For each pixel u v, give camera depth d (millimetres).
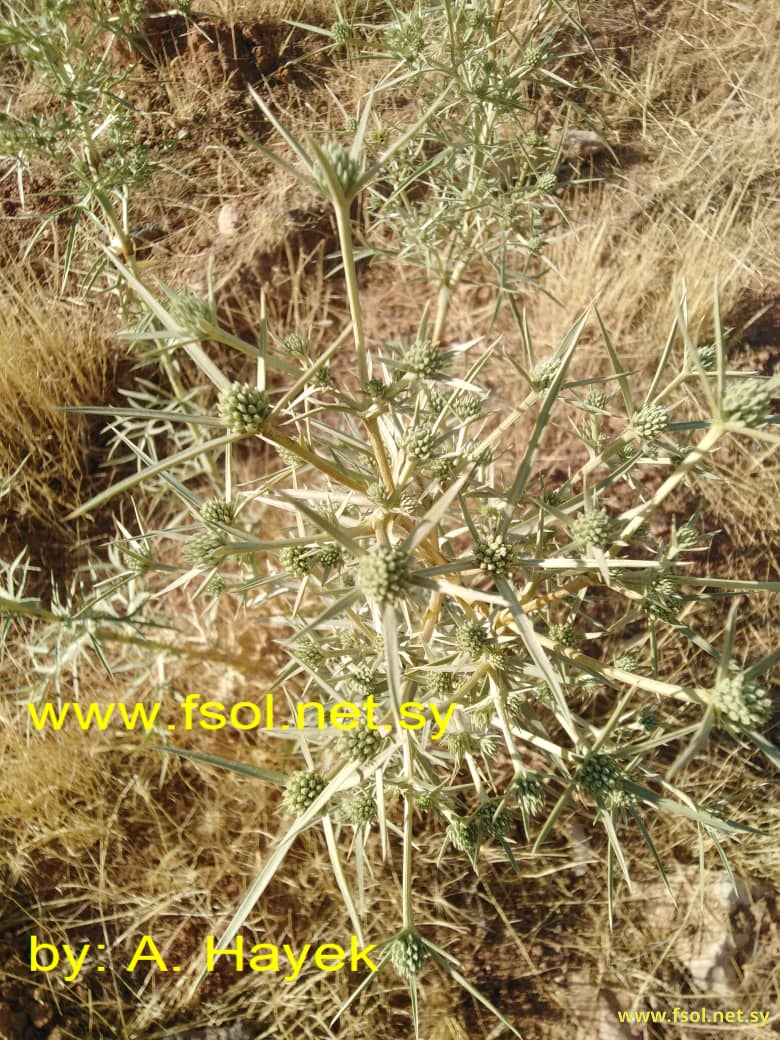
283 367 1868
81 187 3166
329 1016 3379
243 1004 3426
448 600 2971
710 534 2947
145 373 4559
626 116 5430
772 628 4129
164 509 4469
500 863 3689
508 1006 3510
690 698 1914
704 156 5207
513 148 4090
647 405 2398
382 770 2266
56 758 3643
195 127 5066
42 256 4715
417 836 3607
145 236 4809
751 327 4691
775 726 3943
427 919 3543
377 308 4875
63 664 2844
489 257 3797
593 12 5793
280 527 4266
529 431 4441
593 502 2270
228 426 1832
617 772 2162
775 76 5594
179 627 4086
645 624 4008
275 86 5246
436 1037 3381
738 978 3533
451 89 3504
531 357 2668
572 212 4902
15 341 4270
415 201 4801
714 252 4688
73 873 3674
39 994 3434
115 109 3072
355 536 2320
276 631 4020
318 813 2352
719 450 4363
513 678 2695
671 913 3646
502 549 2076
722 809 3551
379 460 2240
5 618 2732
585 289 4602
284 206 4824
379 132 4078
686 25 5848
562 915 3652
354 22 5281
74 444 4438
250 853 3666
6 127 2904
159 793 3783
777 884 3684
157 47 5055
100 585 3248
